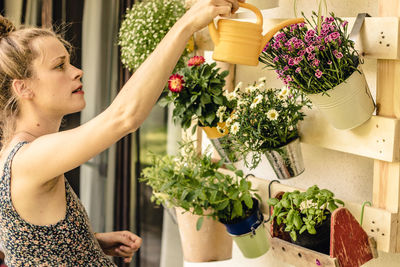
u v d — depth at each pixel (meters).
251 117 1.30
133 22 1.77
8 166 1.13
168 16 1.73
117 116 1.01
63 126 2.23
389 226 1.20
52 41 1.21
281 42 1.14
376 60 1.32
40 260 1.20
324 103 1.19
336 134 1.30
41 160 1.08
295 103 1.32
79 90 1.26
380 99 1.22
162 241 2.30
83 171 2.40
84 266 1.24
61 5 2.25
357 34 1.18
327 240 1.23
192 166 1.63
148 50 1.70
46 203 1.17
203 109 1.45
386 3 1.16
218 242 1.63
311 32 1.11
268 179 1.72
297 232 1.25
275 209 1.29
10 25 1.25
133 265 2.36
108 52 2.23
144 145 2.28
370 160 1.37
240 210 1.44
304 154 1.57
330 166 1.49
